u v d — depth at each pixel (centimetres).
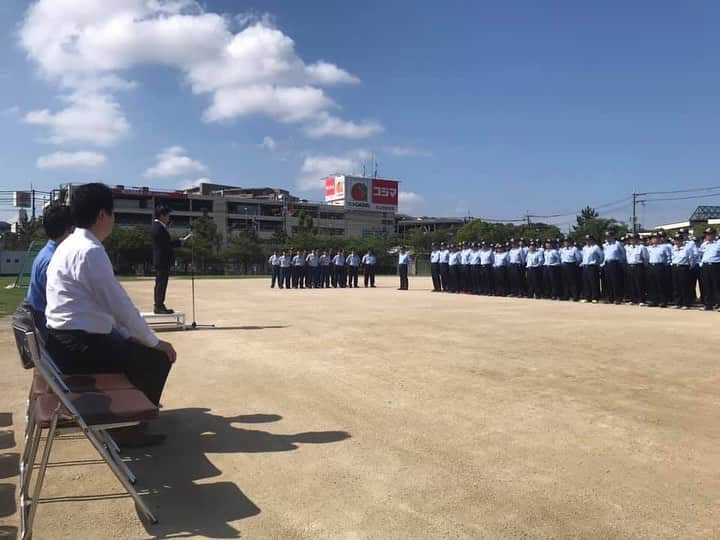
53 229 555
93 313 441
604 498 373
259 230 10631
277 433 506
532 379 696
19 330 401
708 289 1661
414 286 3269
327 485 397
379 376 712
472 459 441
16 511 366
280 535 330
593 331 1118
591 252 2003
